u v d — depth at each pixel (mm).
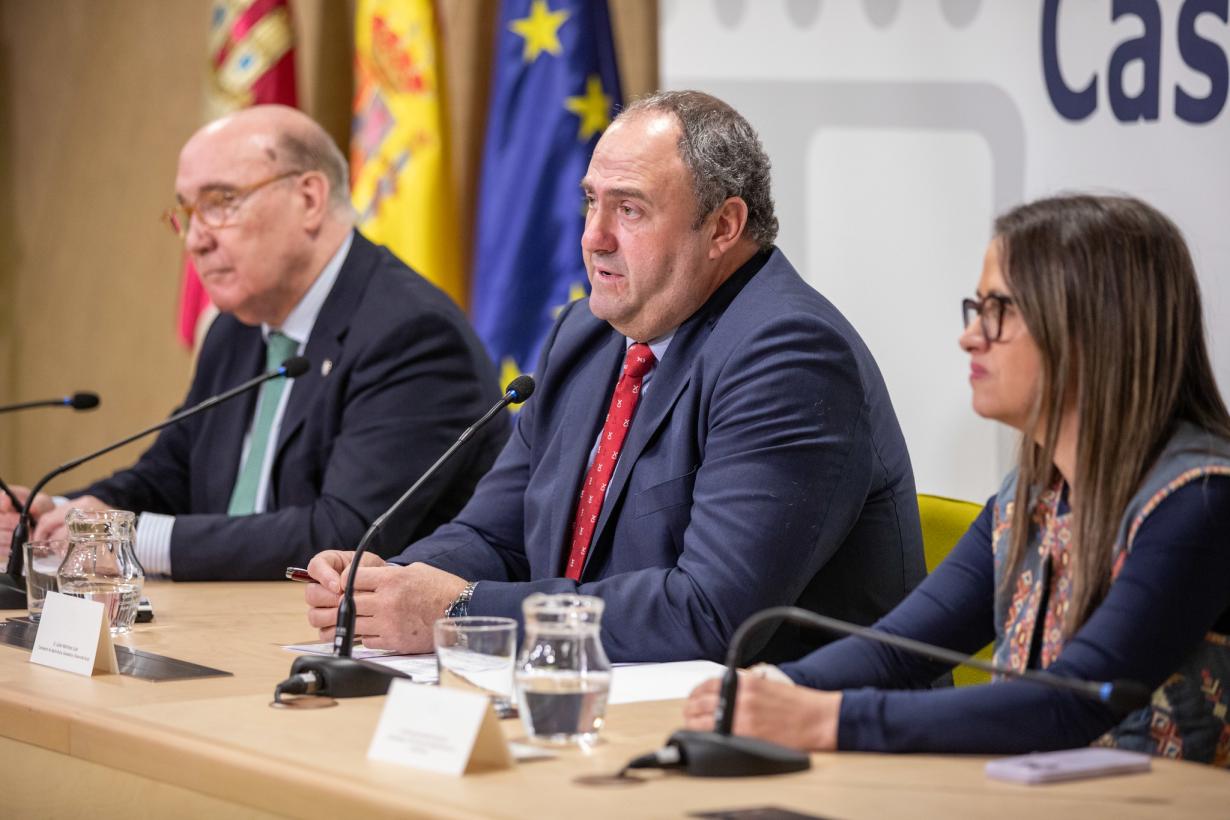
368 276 5125
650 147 3574
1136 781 2123
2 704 2695
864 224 5289
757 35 5449
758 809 1928
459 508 5023
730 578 3229
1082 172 4902
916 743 2277
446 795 2000
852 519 3449
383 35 6637
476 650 2402
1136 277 2502
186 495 5582
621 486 3613
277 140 5105
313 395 4988
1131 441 2498
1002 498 2797
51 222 8453
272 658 3137
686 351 3621
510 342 6156
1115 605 2404
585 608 2346
